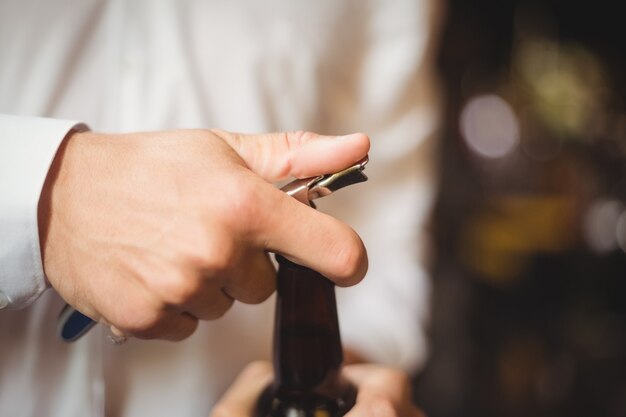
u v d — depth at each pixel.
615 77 1.17
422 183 0.58
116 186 0.30
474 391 1.09
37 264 0.31
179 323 0.31
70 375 0.41
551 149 1.13
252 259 0.30
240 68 0.46
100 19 0.42
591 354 1.07
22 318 0.39
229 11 0.46
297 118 0.49
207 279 0.29
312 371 0.35
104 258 0.30
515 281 1.11
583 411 1.06
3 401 0.40
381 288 0.54
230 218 0.29
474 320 1.11
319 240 0.29
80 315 0.33
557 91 1.14
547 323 1.10
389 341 0.51
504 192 1.14
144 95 0.43
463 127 1.17
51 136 0.30
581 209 1.09
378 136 0.56
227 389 0.46
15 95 0.40
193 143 0.31
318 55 0.50
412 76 0.56
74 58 0.41
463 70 1.21
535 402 1.08
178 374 0.44
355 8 0.52
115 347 0.42
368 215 0.56
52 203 0.31
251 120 0.46
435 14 0.58
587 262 1.09
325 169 0.31
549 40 1.20
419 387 1.09
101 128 0.43
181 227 0.29
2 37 0.40
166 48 0.43
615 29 1.18
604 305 1.09
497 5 1.20
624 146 1.11
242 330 0.46
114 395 0.43
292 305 0.34
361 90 0.55
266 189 0.29
